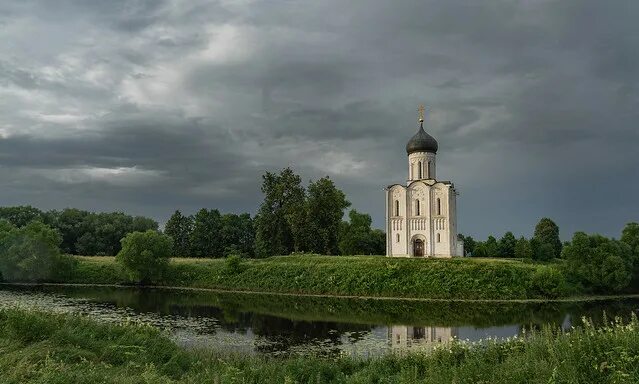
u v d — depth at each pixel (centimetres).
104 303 5672
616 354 1478
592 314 5159
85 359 1842
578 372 1416
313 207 8862
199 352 2577
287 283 7244
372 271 7012
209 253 11619
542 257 9031
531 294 6444
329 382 2025
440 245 8925
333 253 9394
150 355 2284
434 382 1571
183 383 1720
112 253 12312
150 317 4691
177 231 12131
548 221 11856
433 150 9506
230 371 1850
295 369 2105
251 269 7725
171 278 7975
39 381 1453
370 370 2041
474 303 6041
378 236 11512
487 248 10200
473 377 1570
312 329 4128
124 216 13875
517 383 1439
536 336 2077
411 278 6775
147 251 7750
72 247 12288
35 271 7994
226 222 11956
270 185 9238
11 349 1848
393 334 3912
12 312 2312
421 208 9138
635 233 8606
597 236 7344
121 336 2444
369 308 5603
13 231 8356
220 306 5622
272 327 4212
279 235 9094
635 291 7612
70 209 13288
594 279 7044
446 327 4306
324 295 6831
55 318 2452
